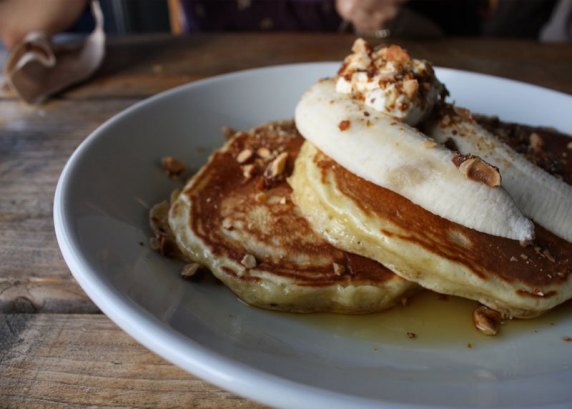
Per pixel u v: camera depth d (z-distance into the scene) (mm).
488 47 561
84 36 581
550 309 267
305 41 577
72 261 217
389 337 249
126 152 309
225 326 237
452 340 250
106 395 217
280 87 391
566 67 514
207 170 309
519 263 256
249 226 277
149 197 303
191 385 222
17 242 291
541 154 316
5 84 463
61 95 451
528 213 270
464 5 809
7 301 259
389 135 265
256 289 252
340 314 260
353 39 583
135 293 224
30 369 225
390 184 259
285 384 180
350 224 261
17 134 393
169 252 268
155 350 192
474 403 193
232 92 376
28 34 510
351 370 221
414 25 599
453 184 253
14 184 338
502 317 260
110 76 487
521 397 200
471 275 248
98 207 264
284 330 246
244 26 783
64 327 244
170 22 914
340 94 291
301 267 260
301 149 311
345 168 275
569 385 212
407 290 265
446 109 296
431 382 214
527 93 383
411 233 253
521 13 895
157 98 344
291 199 291
